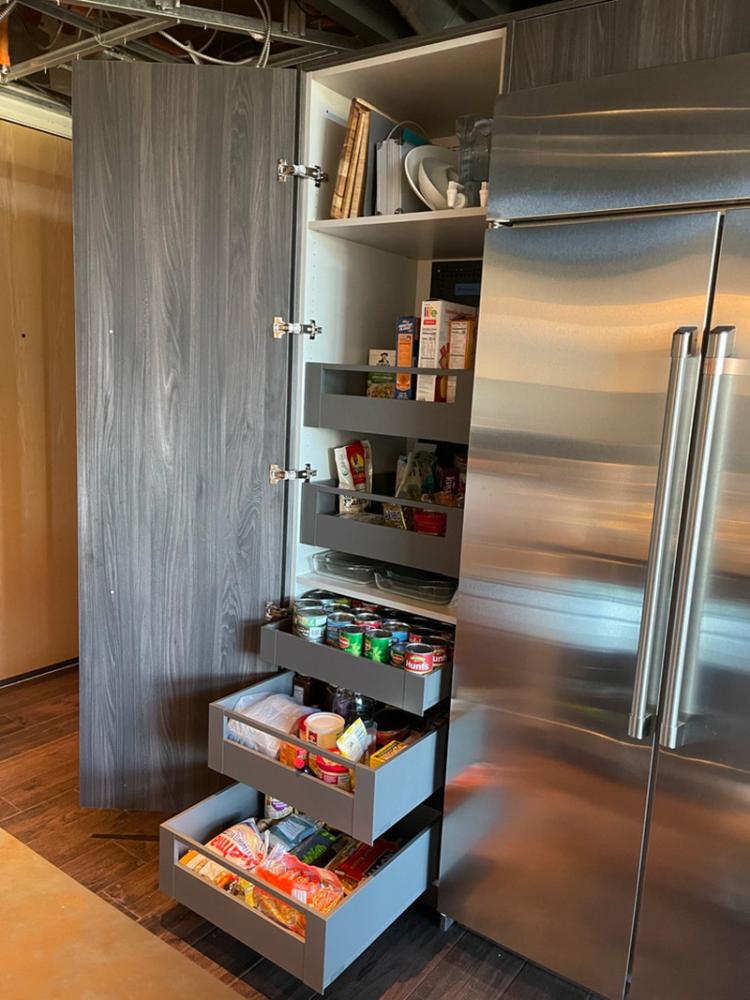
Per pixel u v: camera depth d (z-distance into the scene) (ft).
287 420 6.42
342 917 4.90
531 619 5.15
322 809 5.32
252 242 6.10
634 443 4.58
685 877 4.74
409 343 6.11
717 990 4.74
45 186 9.16
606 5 4.57
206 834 6.06
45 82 8.59
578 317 4.71
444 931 6.00
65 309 9.66
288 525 6.61
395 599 6.18
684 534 4.38
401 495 6.37
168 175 6.03
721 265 4.16
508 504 5.16
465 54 5.37
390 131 6.30
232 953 5.61
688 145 4.17
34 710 9.20
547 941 5.40
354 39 6.88
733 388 4.17
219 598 6.57
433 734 5.63
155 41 8.32
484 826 5.58
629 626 4.73
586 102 4.48
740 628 4.33
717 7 4.22
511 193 4.86
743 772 4.43
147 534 6.49
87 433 6.38
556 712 5.11
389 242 6.66
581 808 5.09
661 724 4.56
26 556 9.77
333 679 5.89
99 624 6.66
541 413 4.94
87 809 7.27
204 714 6.76
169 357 6.24
